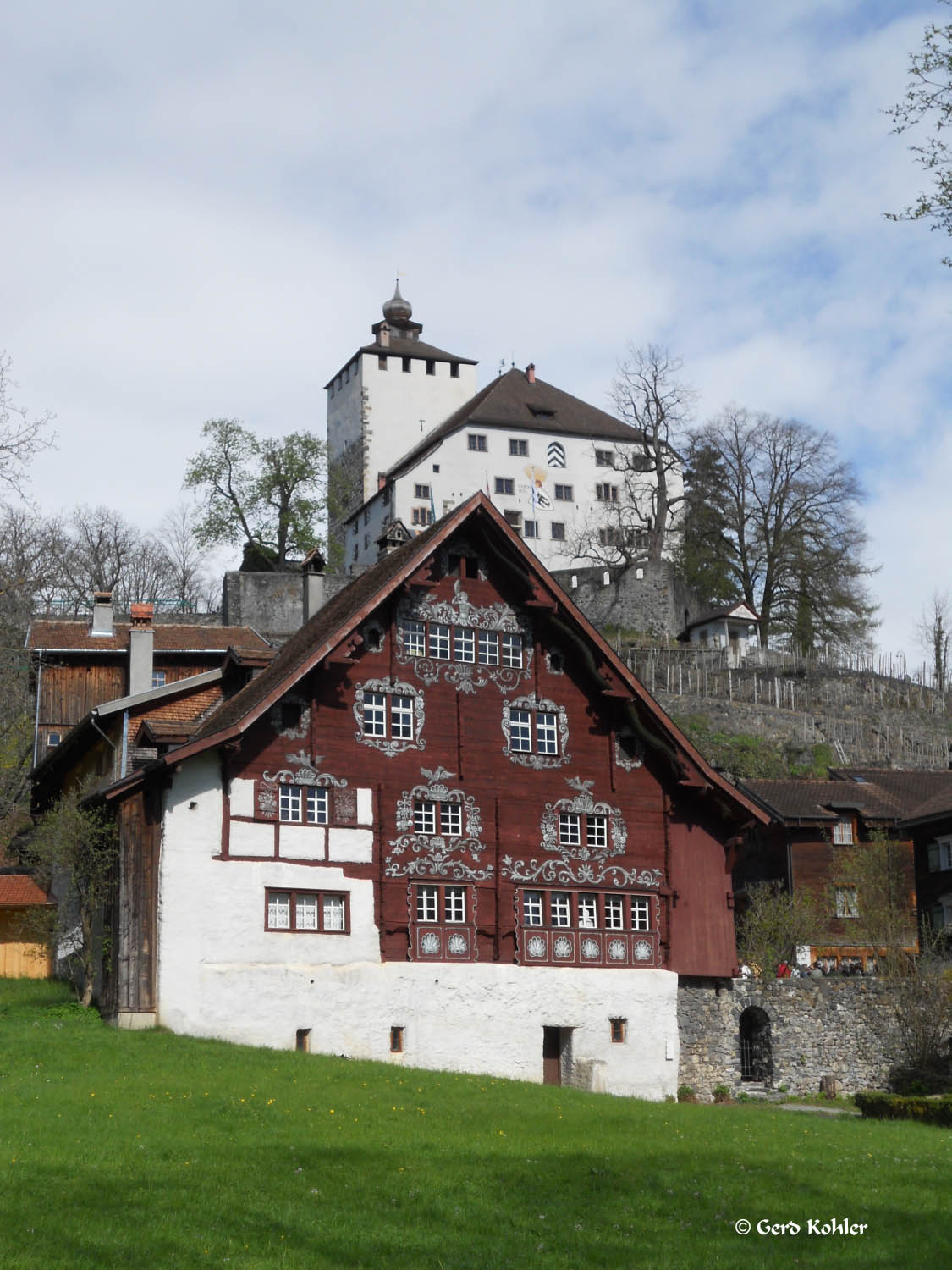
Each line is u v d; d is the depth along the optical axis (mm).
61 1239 19234
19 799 61062
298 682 39312
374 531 104562
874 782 69500
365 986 39156
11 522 70250
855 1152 28891
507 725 42625
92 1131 25000
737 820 45250
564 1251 20500
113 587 108438
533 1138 27531
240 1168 23266
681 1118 32125
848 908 61000
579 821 43188
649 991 43000
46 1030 35719
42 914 49281
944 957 55000
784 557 96375
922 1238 22078
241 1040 37375
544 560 101438
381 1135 26516
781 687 83125
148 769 37750
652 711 43719
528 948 41531
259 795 38812
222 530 95000
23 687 62188
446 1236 20766
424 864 40594
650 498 101875
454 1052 39938
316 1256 19438
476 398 109500
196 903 37625
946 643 101688
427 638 41938
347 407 114750
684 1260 20422
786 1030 44656
